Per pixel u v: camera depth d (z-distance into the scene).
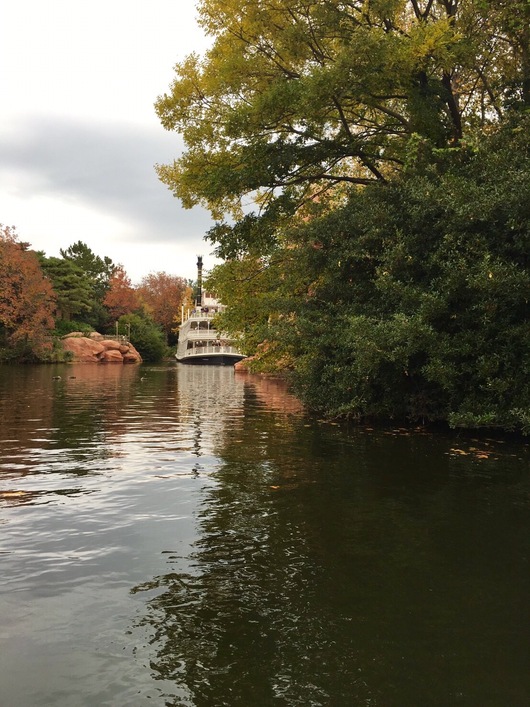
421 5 17.88
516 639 3.23
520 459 8.21
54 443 9.72
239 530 5.09
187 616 3.45
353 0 14.38
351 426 11.89
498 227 10.12
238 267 17.88
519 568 4.24
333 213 13.02
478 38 13.73
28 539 4.80
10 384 25.98
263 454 8.70
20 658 2.96
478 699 2.68
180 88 16.67
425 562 4.35
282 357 16.41
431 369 9.93
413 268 11.21
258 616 3.46
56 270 81.94
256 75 15.49
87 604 3.59
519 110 12.27
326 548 4.64
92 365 57.88
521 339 9.70
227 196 16.69
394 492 6.39
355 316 11.50
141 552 4.52
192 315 75.19
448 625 3.38
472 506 5.84
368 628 3.33
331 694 2.70
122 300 96.44
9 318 56.22
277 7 14.96
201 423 12.56
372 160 16.33
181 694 2.68
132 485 6.70
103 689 2.71
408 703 2.64
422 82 14.07
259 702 2.63
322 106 13.29
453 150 11.93
